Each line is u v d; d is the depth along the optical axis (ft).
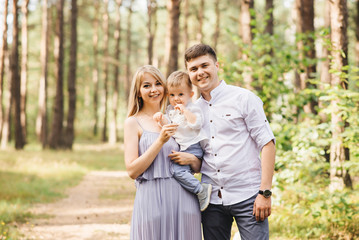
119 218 23.84
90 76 132.98
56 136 71.36
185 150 10.00
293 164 17.78
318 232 17.01
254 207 9.43
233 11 107.04
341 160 18.74
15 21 68.85
